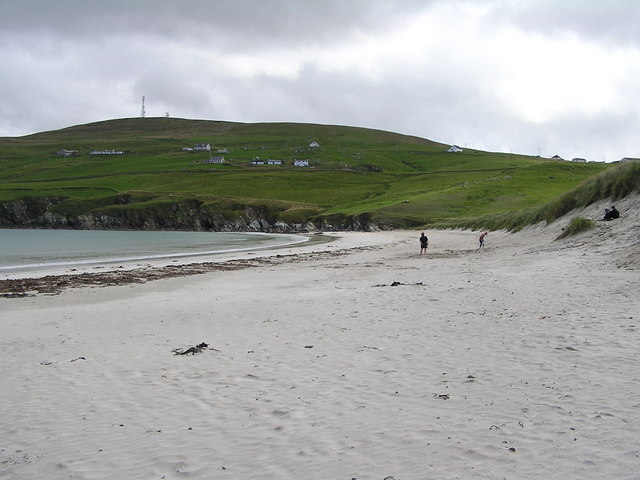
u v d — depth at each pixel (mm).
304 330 12320
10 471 5750
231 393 8031
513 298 14367
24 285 24094
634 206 28844
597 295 13602
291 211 150750
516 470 5008
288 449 5914
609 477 4730
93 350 11391
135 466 5719
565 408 6441
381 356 9609
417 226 108438
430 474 5062
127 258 42438
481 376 7992
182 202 156125
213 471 5488
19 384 9023
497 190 129625
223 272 29031
